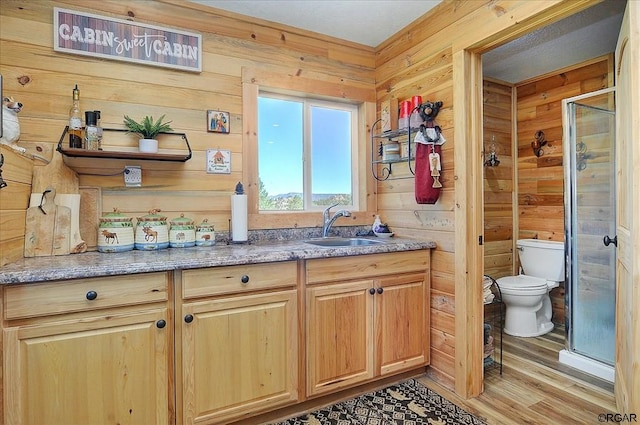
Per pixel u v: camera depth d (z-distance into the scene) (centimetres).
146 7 207
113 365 149
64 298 140
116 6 200
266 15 234
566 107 253
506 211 348
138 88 206
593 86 295
